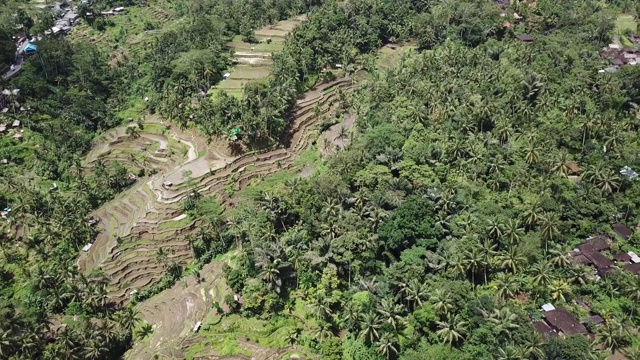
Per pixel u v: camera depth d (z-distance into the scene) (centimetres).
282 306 10538
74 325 10538
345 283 10588
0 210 13038
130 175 14700
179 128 15750
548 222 10581
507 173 12188
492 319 8919
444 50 17988
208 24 19650
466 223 10706
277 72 16438
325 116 16838
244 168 14488
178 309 11094
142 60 19662
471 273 10156
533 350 8488
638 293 9506
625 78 14950
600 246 10862
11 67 17625
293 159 15262
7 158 14450
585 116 13762
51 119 16075
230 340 10125
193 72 16475
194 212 13138
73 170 14625
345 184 12081
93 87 17675
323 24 19050
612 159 12688
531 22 19638
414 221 10662
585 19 19225
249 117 14550
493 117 13750
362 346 9375
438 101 14450
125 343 10656
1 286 11400
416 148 12719
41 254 12012
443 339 9081
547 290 9862
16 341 9638
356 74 18600
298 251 10900
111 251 12175
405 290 9631
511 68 15862
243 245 11950
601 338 9056
